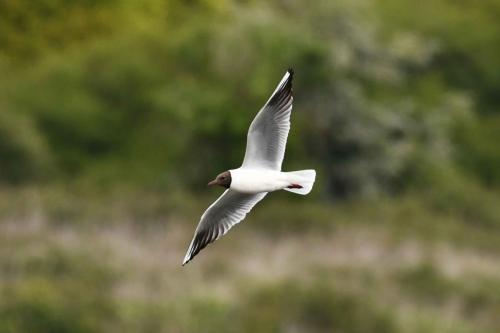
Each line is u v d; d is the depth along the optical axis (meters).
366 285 19.17
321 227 24.75
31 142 32.28
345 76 34.56
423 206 31.00
